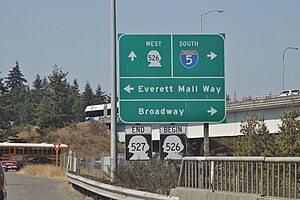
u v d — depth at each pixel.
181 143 25.62
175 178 23.14
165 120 26.17
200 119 26.30
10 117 134.88
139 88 26.23
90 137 130.50
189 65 26.45
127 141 25.88
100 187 27.05
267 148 27.81
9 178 57.31
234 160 15.99
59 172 64.25
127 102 26.12
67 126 143.25
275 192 14.12
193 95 26.36
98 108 135.88
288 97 59.66
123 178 25.23
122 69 26.25
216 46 26.59
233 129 68.81
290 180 13.38
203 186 17.98
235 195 15.38
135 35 26.38
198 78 26.47
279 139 27.12
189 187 18.97
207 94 26.42
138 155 25.81
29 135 141.25
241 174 15.73
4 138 127.44
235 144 30.97
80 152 120.62
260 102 63.41
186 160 19.39
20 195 33.84
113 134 27.48
